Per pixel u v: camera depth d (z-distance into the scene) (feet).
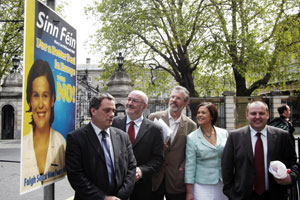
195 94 61.82
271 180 8.42
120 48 54.29
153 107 51.52
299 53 55.77
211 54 52.75
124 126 10.57
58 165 7.77
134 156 9.46
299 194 11.73
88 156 7.95
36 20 6.75
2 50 55.62
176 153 10.84
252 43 46.96
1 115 58.23
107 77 58.80
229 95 54.65
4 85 59.21
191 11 51.65
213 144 10.28
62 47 8.15
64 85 8.27
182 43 53.36
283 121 17.94
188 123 11.53
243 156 8.68
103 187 7.87
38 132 6.77
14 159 30.63
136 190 10.32
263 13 51.49
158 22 53.67
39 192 18.51
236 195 8.66
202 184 9.95
